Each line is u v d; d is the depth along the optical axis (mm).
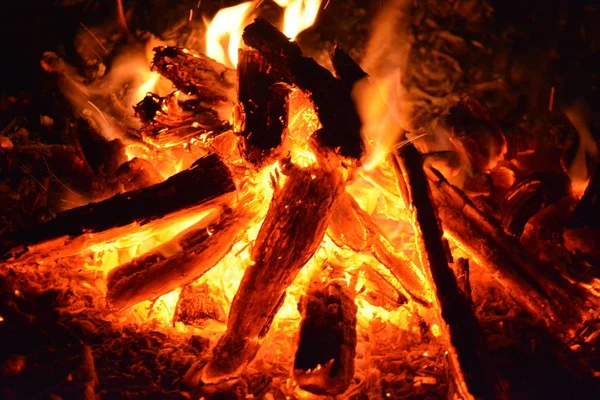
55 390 1188
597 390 1256
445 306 1258
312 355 1221
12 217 1514
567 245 1457
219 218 1368
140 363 1267
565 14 1931
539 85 1852
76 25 1913
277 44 1378
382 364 1300
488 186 1512
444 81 1873
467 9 1936
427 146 1612
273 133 1332
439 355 1310
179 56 1465
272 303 1287
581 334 1348
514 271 1386
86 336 1305
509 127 1715
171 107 1462
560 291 1374
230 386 1238
